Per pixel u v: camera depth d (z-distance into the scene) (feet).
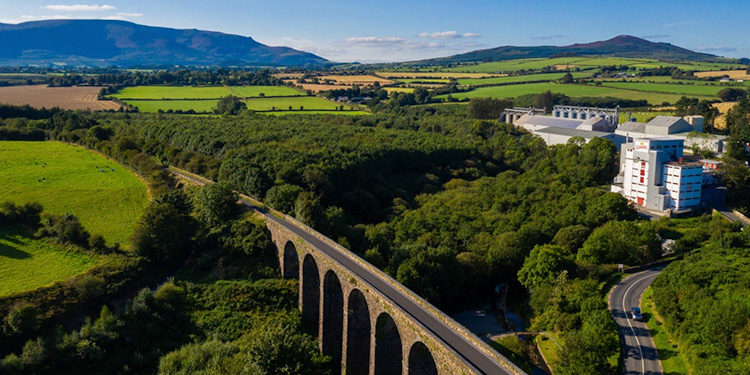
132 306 250.78
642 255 320.29
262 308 262.06
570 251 327.67
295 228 286.25
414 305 189.67
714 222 358.02
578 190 439.63
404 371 181.47
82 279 260.21
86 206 365.81
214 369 203.31
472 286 302.86
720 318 211.41
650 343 231.50
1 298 240.12
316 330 256.11
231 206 338.75
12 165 451.12
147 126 568.82
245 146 466.70
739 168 447.01
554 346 242.78
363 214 407.03
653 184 428.15
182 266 311.27
